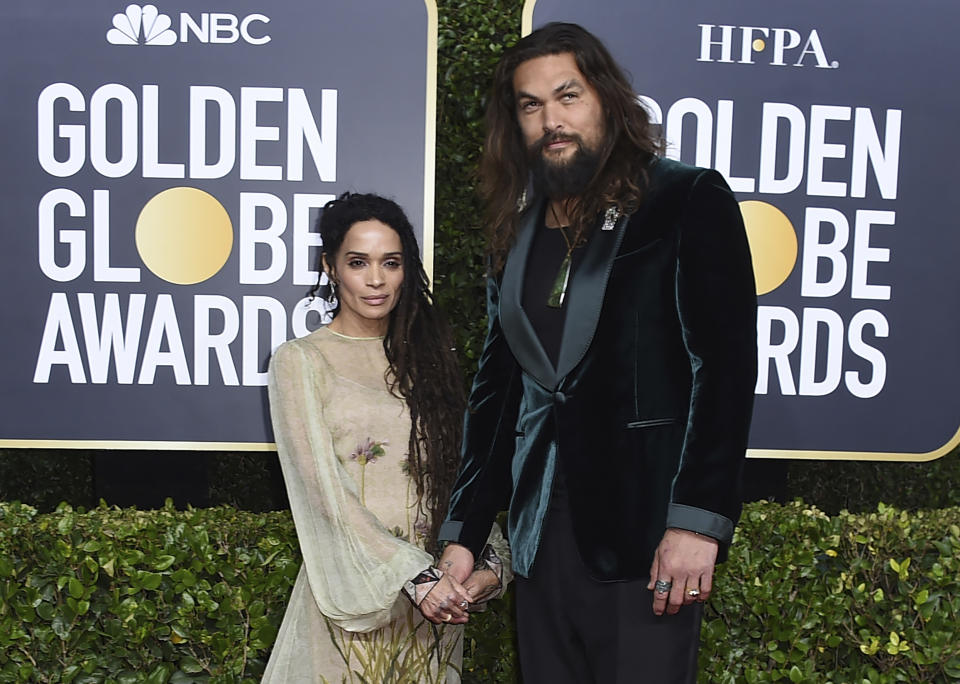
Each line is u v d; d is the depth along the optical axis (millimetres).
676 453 1520
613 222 1561
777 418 2715
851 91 2658
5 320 2574
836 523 2537
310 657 1905
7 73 2529
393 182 2598
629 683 1556
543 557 1646
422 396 1894
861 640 2521
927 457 2746
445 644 1924
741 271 1470
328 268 1941
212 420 2637
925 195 2693
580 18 2594
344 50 2568
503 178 1784
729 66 2629
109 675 2420
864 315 2711
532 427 1666
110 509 2584
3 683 2404
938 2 2652
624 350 1533
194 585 2410
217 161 2584
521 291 1670
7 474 3338
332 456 1813
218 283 2609
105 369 2604
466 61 2650
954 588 2479
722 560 1471
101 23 2535
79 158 2557
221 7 2545
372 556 1762
